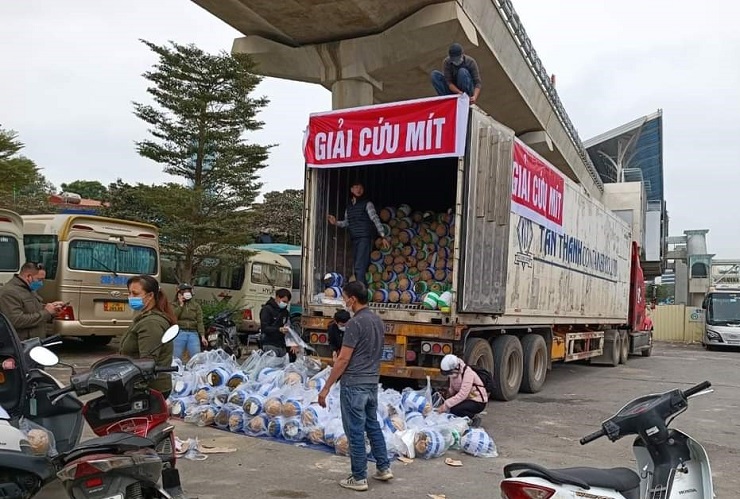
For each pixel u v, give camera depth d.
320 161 9.33
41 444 3.54
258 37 17.14
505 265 9.48
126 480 3.38
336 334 9.09
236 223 16.72
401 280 9.70
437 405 7.93
